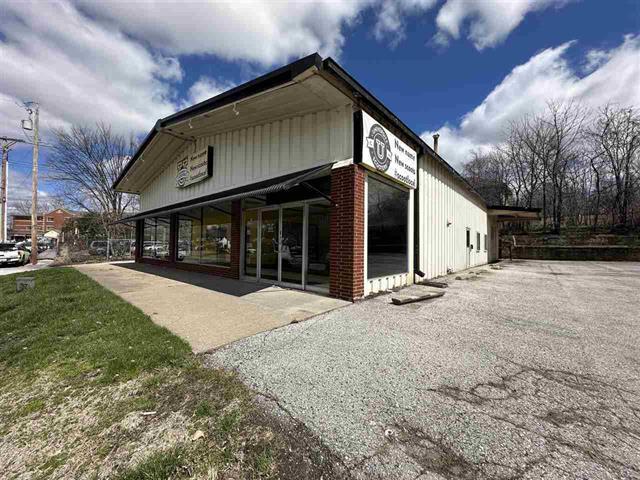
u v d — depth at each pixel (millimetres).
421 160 9344
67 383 2760
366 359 3180
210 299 6184
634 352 3443
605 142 26188
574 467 1662
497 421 2105
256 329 4176
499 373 2881
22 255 19641
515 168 32219
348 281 6039
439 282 8859
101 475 1676
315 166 6836
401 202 8250
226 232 9680
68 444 1968
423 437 1927
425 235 9703
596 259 21766
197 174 10945
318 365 3021
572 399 2416
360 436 1936
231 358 3191
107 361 3141
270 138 8062
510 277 11109
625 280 10281
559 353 3398
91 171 28578
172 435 1984
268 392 2492
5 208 28391
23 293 7422
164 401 2393
